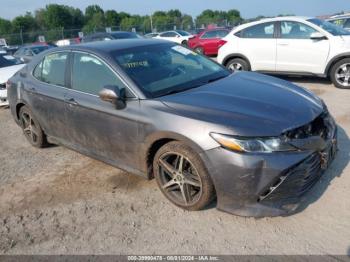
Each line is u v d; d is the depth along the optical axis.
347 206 3.11
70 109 4.02
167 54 4.12
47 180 4.16
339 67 7.23
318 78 8.63
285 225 2.96
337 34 7.34
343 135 4.62
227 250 2.75
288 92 3.40
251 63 8.38
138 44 4.14
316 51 7.40
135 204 3.47
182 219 3.17
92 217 3.34
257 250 2.71
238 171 2.71
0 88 7.63
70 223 3.28
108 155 3.86
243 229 2.96
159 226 3.11
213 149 2.79
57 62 4.35
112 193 3.71
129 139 3.45
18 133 6.09
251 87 3.52
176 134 2.98
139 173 3.58
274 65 8.05
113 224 3.20
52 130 4.60
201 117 2.91
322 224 2.92
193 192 3.19
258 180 2.70
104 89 3.31
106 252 2.86
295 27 7.70
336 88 7.41
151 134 3.19
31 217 3.44
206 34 17.52
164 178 3.35
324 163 2.98
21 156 4.98
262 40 8.10
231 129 2.74
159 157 3.25
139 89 3.38
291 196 2.82
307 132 2.85
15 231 3.24
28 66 4.96
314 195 3.30
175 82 3.62
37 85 4.59
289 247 2.71
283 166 2.65
